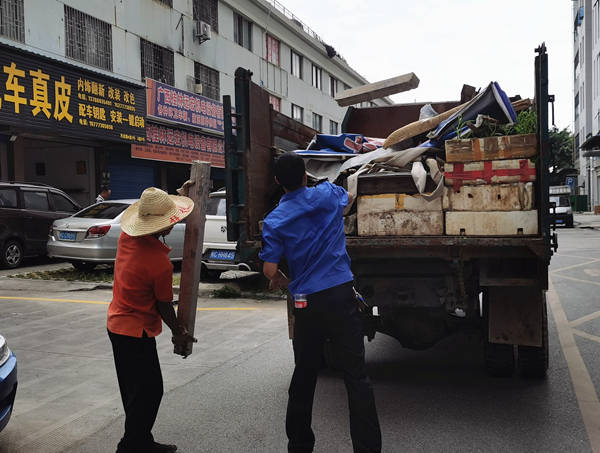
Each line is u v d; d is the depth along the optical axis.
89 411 4.00
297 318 2.99
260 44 26.44
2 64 13.15
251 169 4.07
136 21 18.25
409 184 3.89
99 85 16.03
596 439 3.32
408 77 6.50
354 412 2.87
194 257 3.29
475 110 4.20
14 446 3.42
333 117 35.56
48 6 15.02
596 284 9.72
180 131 20.17
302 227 2.97
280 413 3.88
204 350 5.70
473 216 3.76
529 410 3.80
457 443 3.29
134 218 3.08
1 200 12.09
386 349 5.68
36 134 14.88
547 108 3.59
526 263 3.95
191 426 3.68
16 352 5.61
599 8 43.34
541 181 3.59
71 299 8.60
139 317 3.04
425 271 4.08
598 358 5.12
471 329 4.53
